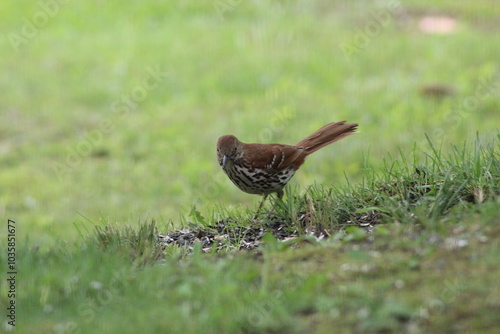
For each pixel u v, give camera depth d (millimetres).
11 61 22703
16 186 16281
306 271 5824
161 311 5355
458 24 23859
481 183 7090
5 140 18578
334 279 5598
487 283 5234
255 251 6824
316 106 19172
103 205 15148
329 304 5145
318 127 17953
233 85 20688
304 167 15922
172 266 6312
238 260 6191
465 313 4926
